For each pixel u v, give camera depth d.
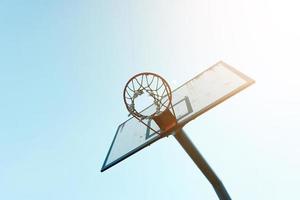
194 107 3.12
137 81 2.86
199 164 3.06
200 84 3.54
